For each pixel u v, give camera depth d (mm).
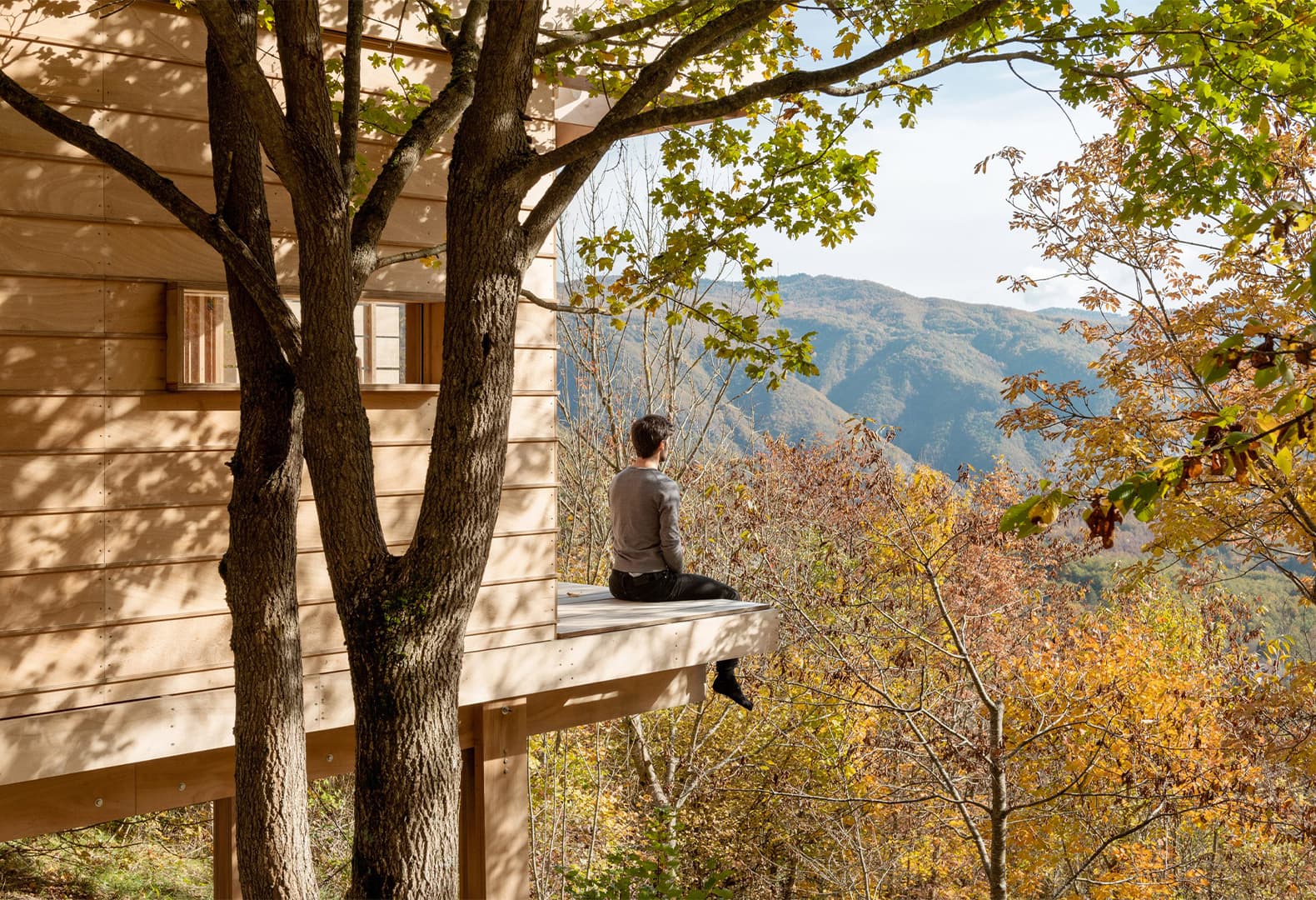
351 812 9508
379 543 2770
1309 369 4613
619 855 5887
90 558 3738
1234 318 7090
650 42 4707
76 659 3697
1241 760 9078
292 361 2777
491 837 4785
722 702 14359
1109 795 9586
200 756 4102
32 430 3619
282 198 4219
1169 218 4047
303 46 2639
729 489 12984
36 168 3617
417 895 2662
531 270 4953
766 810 14062
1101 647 10664
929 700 12258
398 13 4531
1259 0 3455
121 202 3805
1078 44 3598
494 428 2775
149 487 3877
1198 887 12086
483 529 2773
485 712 4762
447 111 3201
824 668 12141
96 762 3693
